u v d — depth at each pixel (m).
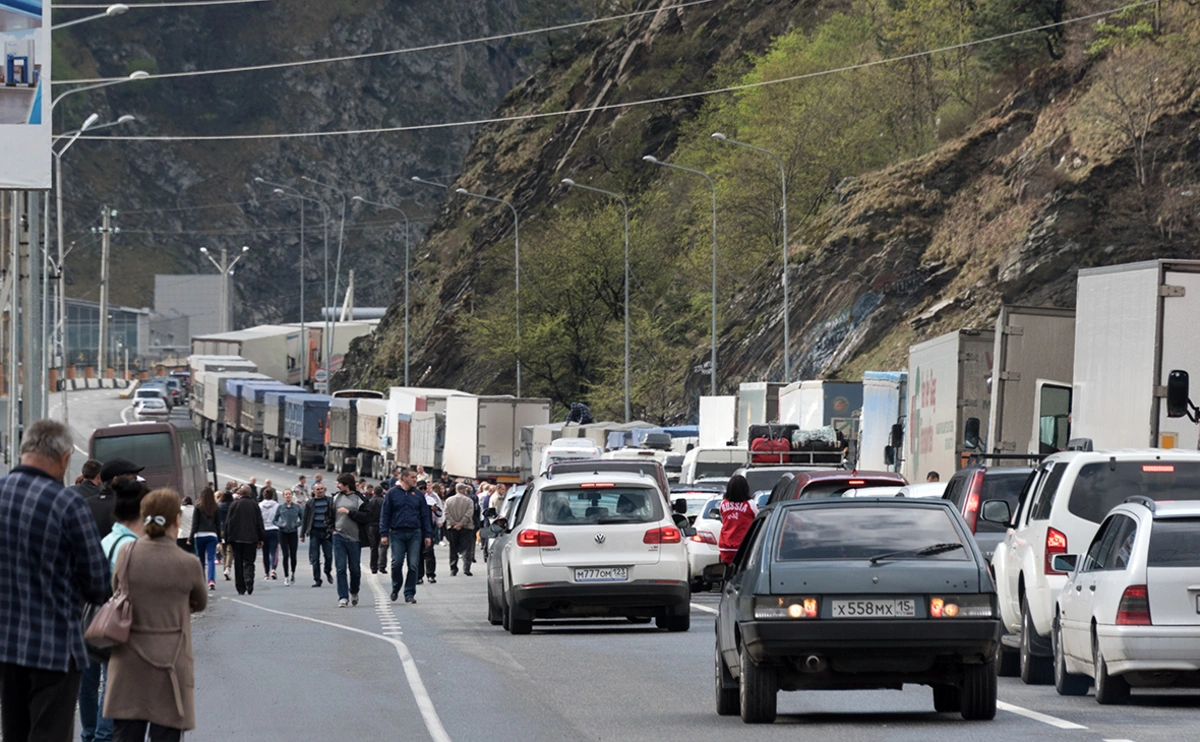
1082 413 69.94
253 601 97.06
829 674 37.75
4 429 167.25
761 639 36.97
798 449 133.12
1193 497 46.59
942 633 36.75
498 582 71.62
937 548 37.56
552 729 37.94
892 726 37.41
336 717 40.72
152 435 165.50
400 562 91.31
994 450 84.44
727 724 38.47
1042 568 47.44
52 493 26.62
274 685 48.56
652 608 66.69
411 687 47.59
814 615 36.84
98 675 35.84
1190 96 186.62
